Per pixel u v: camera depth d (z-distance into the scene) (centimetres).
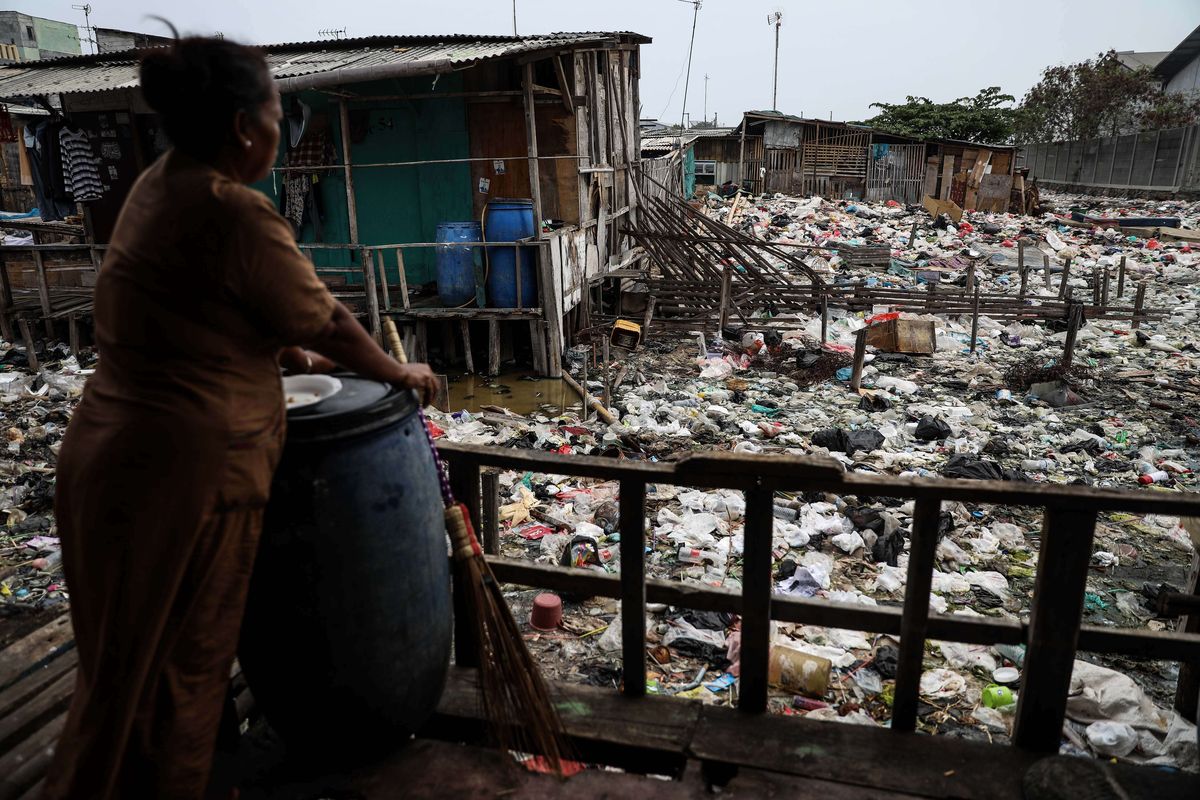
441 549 232
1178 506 216
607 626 441
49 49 3950
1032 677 240
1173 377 1008
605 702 266
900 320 1102
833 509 597
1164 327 1270
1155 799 220
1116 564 546
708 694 386
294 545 204
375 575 210
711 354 1093
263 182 1198
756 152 3141
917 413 852
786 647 396
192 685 186
